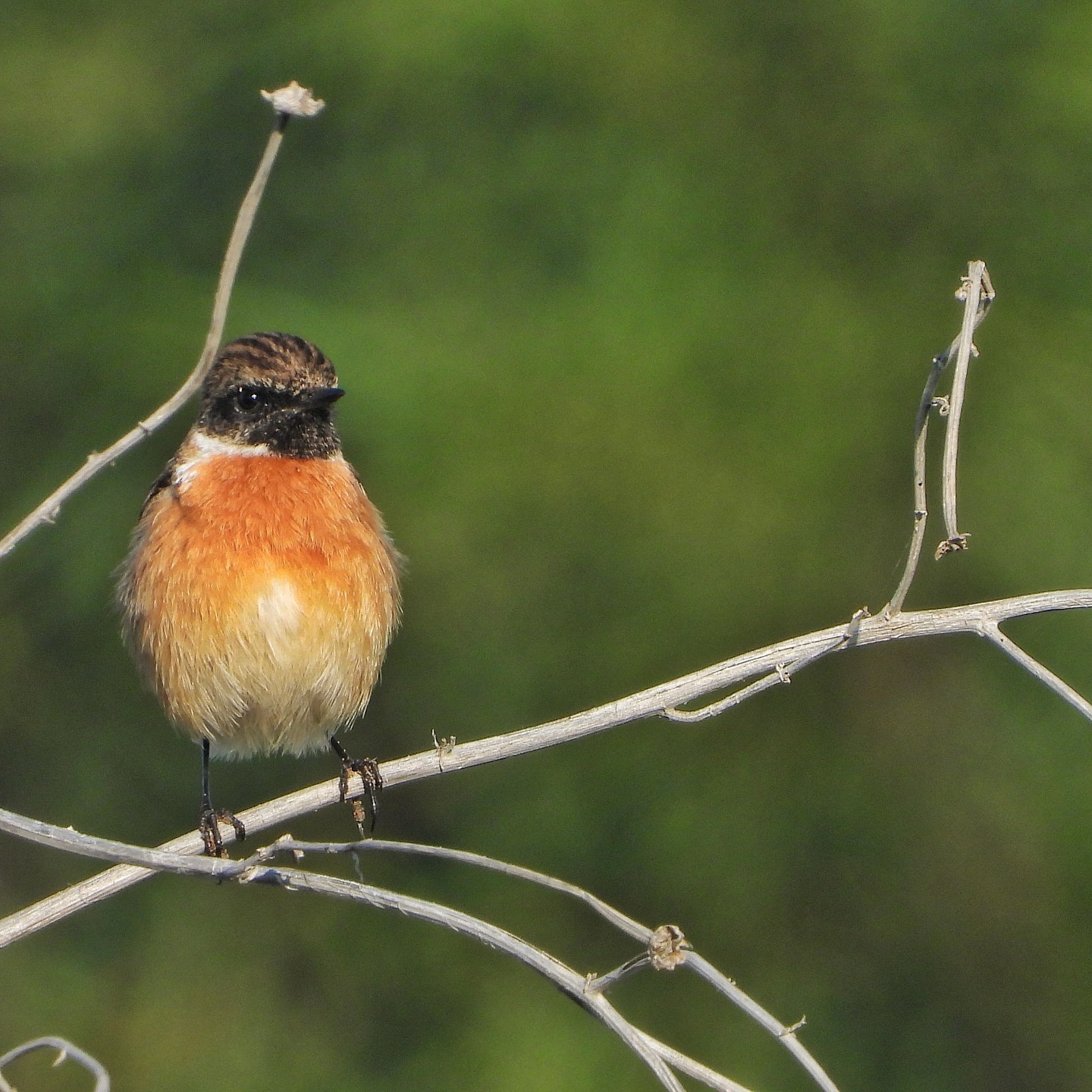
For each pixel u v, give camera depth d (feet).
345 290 45.44
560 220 45.78
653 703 22.66
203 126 49.37
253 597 26.22
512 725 43.09
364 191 47.06
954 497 21.02
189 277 46.93
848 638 21.89
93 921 47.50
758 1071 40.98
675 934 17.65
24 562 46.47
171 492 27.12
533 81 47.21
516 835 43.70
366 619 27.32
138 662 28.22
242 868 19.02
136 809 46.70
